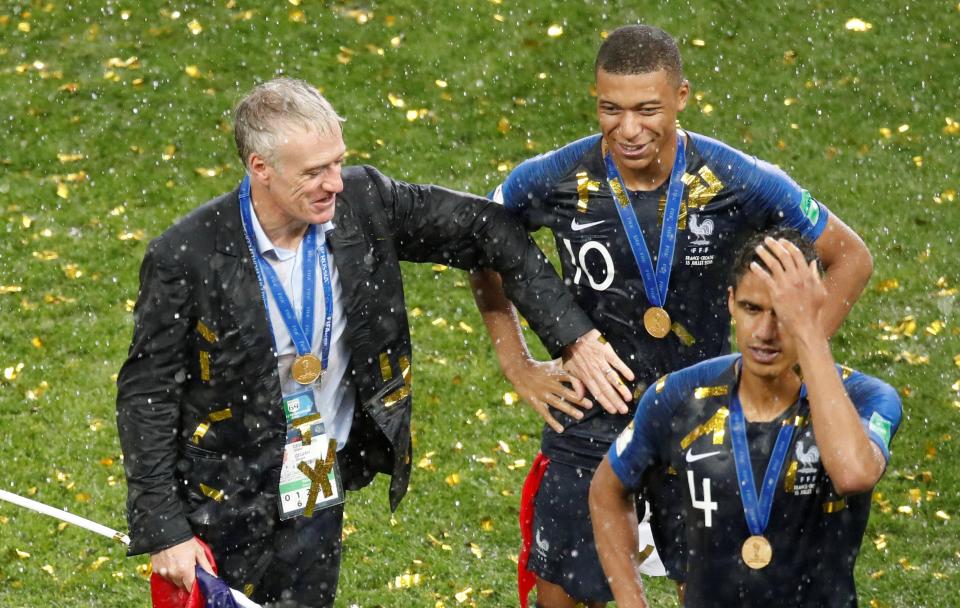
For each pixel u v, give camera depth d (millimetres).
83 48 43562
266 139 15227
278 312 16328
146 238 36062
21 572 24438
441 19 44844
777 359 12750
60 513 17141
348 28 44531
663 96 16188
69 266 34719
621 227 17219
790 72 43469
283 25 44469
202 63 42938
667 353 17594
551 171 17656
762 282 12539
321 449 17031
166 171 38938
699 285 17250
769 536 13281
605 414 17984
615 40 16281
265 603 17703
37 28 44250
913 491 26812
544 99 42062
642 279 17281
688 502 13711
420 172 39188
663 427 13883
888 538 25609
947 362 31359
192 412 16656
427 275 34594
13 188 37844
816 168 39688
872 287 34344
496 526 26125
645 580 24547
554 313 17656
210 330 16141
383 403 17234
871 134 41094
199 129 40500
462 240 17703
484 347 32094
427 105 41719
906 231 36812
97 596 23969
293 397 16812
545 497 18656
